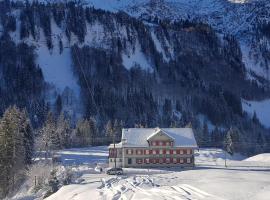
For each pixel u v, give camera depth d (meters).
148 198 52.28
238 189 55.78
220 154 172.12
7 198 84.19
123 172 110.00
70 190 69.69
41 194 82.81
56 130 164.12
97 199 56.53
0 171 95.94
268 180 69.25
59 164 124.06
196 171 90.25
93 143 194.50
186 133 132.62
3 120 99.12
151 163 127.88
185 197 51.47
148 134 132.25
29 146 120.06
